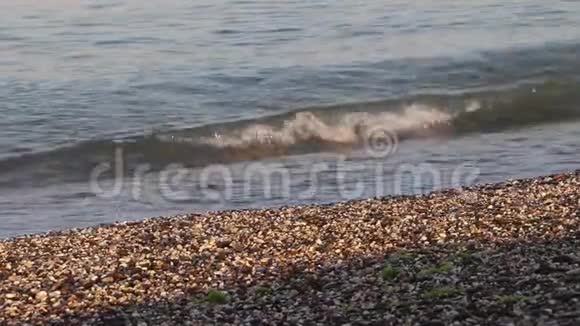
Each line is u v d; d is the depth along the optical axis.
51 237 17.52
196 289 14.03
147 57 35.25
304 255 15.42
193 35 38.75
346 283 13.65
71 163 24.58
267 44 37.22
